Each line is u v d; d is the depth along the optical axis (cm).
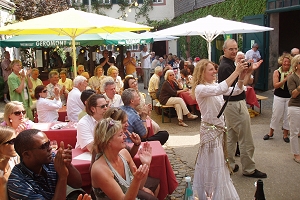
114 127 303
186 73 978
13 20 1513
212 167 395
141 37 1255
